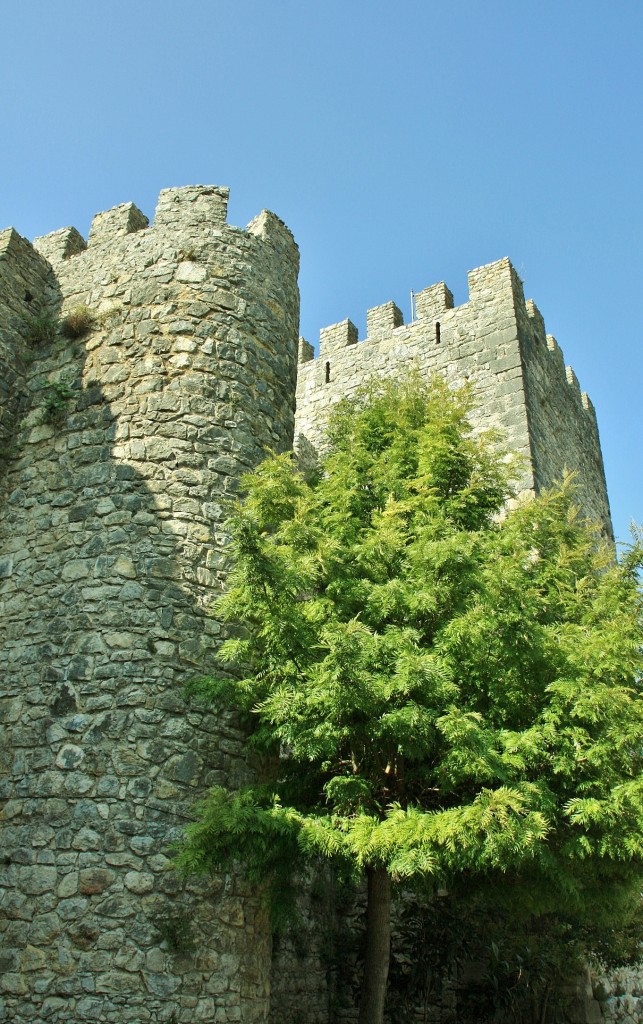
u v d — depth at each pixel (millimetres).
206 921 9398
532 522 11344
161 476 11242
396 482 11469
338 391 23172
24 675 10531
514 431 19062
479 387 20156
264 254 13531
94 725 9898
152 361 11984
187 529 11031
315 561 9664
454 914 13648
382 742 9320
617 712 8906
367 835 8188
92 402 12000
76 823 9461
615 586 10805
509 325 20422
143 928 9008
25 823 9680
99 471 11438
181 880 9367
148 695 10031
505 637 9086
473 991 13844
